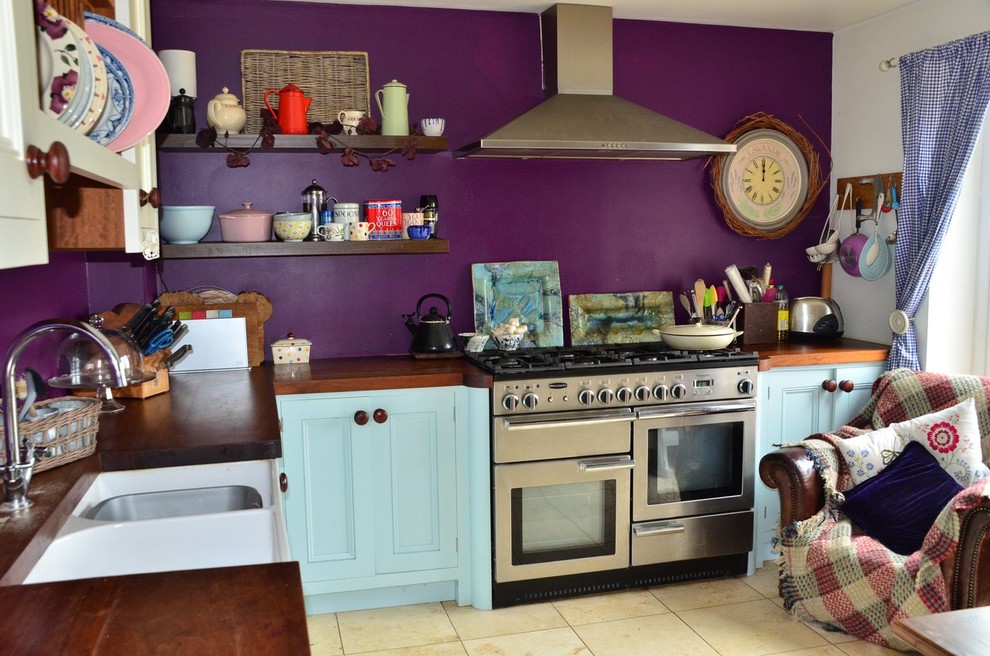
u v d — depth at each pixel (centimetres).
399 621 321
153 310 273
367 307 374
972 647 170
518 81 380
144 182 223
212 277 357
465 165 378
